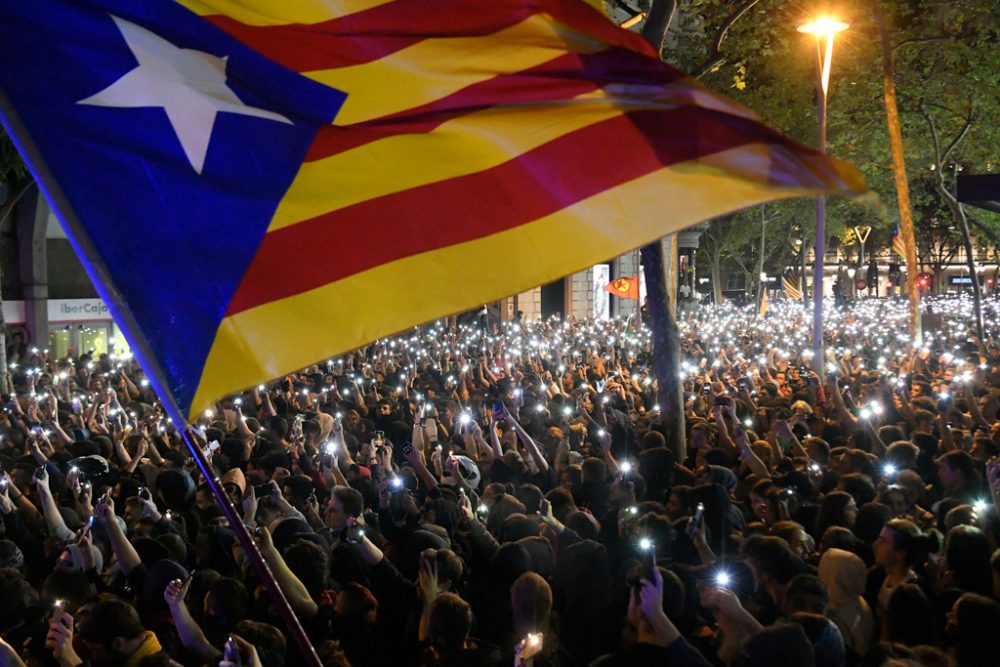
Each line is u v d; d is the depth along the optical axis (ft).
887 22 83.66
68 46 12.96
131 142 12.82
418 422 35.81
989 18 75.61
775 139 11.37
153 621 18.80
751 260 248.52
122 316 12.37
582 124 12.66
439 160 13.10
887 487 25.31
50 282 116.16
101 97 12.88
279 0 13.53
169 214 12.71
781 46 74.43
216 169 12.97
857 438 34.37
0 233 108.37
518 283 12.75
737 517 24.70
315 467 32.83
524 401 43.65
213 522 24.94
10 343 97.14
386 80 13.29
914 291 86.07
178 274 12.59
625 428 39.50
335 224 13.03
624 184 12.33
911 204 139.85
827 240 222.69
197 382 12.32
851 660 17.98
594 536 23.84
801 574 17.98
